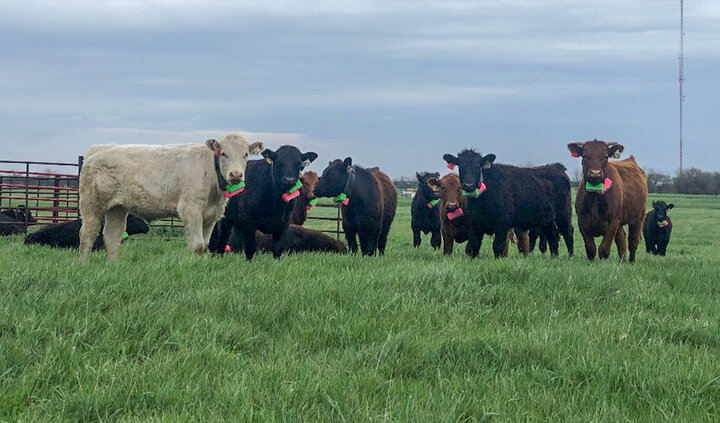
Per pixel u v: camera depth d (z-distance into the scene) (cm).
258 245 1449
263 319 612
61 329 531
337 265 970
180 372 466
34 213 2617
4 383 437
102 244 1385
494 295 720
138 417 403
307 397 429
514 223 1374
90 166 1067
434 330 609
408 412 408
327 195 1385
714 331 621
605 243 1326
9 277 677
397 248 1883
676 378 475
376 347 538
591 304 727
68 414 404
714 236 3145
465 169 1272
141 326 549
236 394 421
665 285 862
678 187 9425
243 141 1058
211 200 1067
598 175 1246
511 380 471
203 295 645
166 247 1395
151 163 1057
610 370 488
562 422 414
